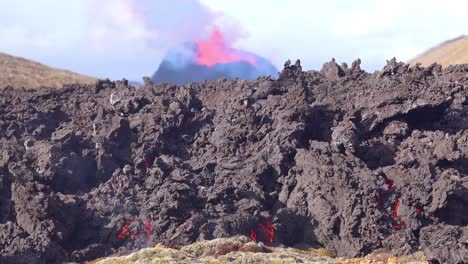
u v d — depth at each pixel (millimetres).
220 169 85750
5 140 90625
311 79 107375
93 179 87250
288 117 89312
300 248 76625
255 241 75188
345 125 87125
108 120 94562
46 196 75562
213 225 74500
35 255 71000
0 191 79500
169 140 92875
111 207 79938
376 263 71938
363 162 83438
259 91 97938
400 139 89125
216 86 105125
